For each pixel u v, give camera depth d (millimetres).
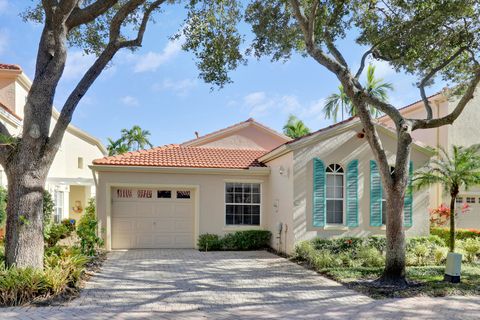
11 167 9047
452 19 12070
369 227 14773
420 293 9336
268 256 14828
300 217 14281
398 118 10398
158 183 16547
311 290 9688
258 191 17516
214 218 16875
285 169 15141
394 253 10273
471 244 14203
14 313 7355
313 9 10680
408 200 14984
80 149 25812
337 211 14844
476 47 12367
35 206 9078
